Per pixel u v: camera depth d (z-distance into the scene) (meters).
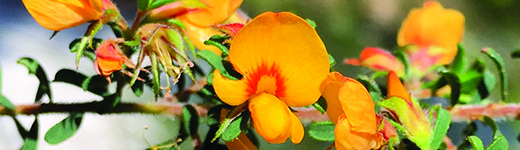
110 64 0.14
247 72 0.13
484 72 0.16
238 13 0.16
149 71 0.15
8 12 0.39
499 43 0.36
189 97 0.16
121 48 0.14
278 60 0.13
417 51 0.18
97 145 0.33
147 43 0.14
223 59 0.14
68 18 0.14
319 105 0.14
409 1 0.37
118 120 0.34
